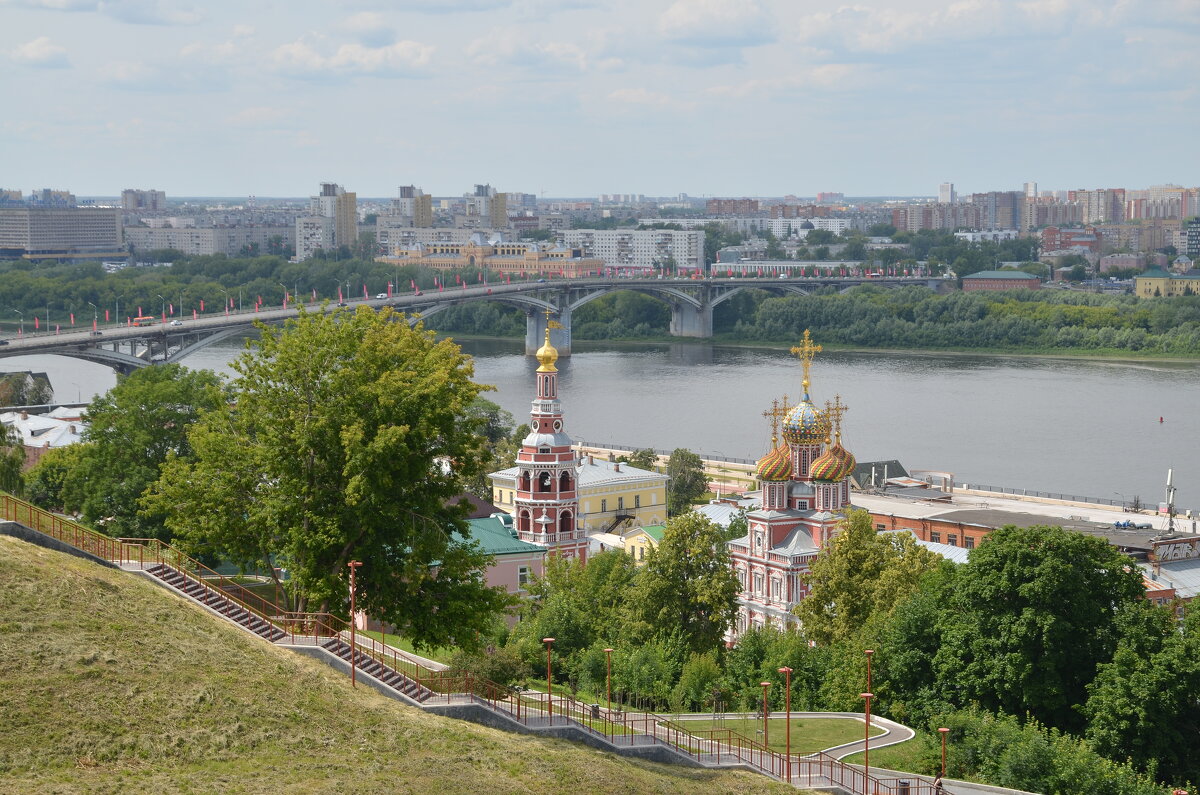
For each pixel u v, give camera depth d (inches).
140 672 3137.3
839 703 4557.1
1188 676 4062.5
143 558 3799.2
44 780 2726.4
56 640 3134.8
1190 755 4097.0
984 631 4377.5
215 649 3329.2
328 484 3991.1
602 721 3767.2
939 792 3560.5
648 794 3218.5
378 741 3164.4
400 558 4005.9
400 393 3998.5
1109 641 4286.4
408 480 3941.9
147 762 2876.5
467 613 3971.5
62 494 5984.3
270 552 4042.8
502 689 3863.2
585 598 5565.9
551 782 3149.6
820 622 5191.9
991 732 3954.2
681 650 5123.0
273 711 3152.1
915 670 4495.6
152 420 5885.8
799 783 3595.0
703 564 5423.2
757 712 4471.0
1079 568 4372.5
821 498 6028.5
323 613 3752.5
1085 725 4242.1
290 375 4074.8
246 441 4136.3
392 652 4313.5
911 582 4997.5
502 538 6259.8
